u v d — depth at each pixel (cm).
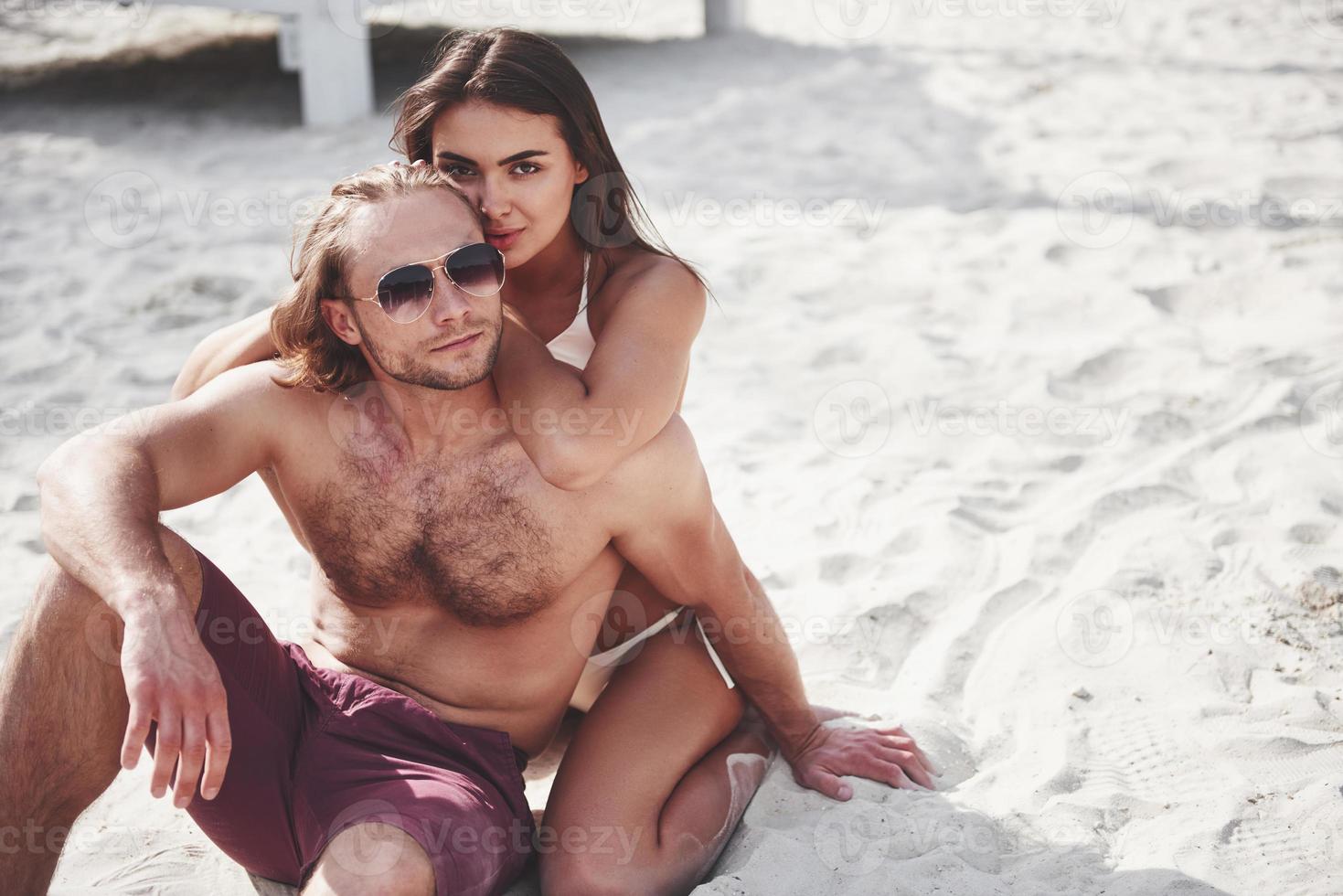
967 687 219
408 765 159
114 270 441
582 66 756
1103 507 275
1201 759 193
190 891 175
